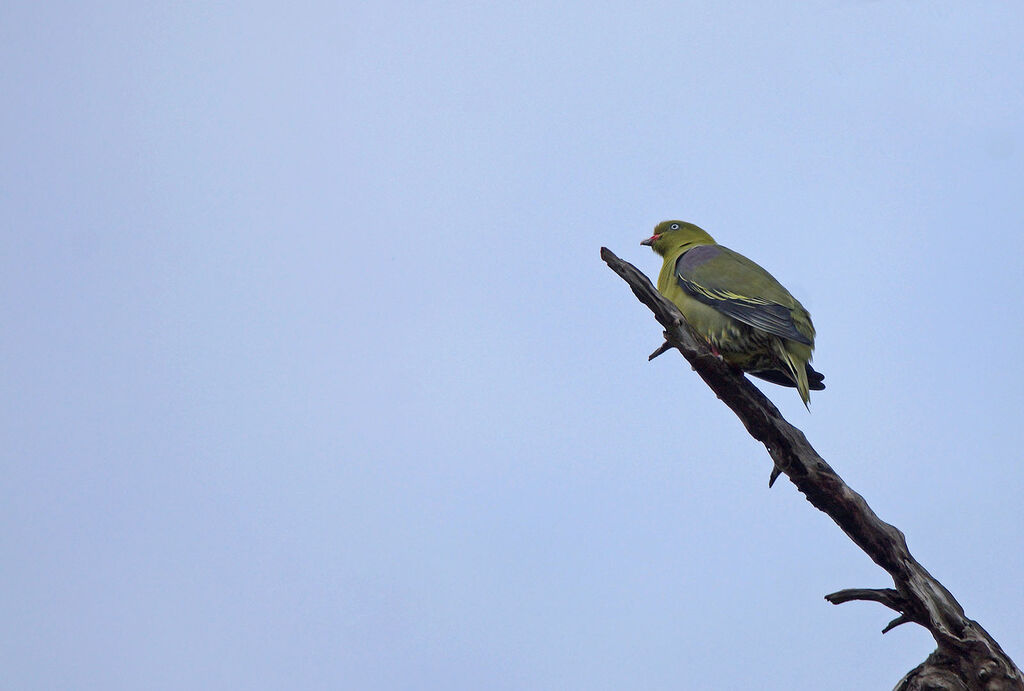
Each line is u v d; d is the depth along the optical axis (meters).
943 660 11.16
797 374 14.05
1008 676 10.85
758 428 12.16
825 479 11.75
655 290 12.41
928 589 11.23
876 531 11.53
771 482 12.37
